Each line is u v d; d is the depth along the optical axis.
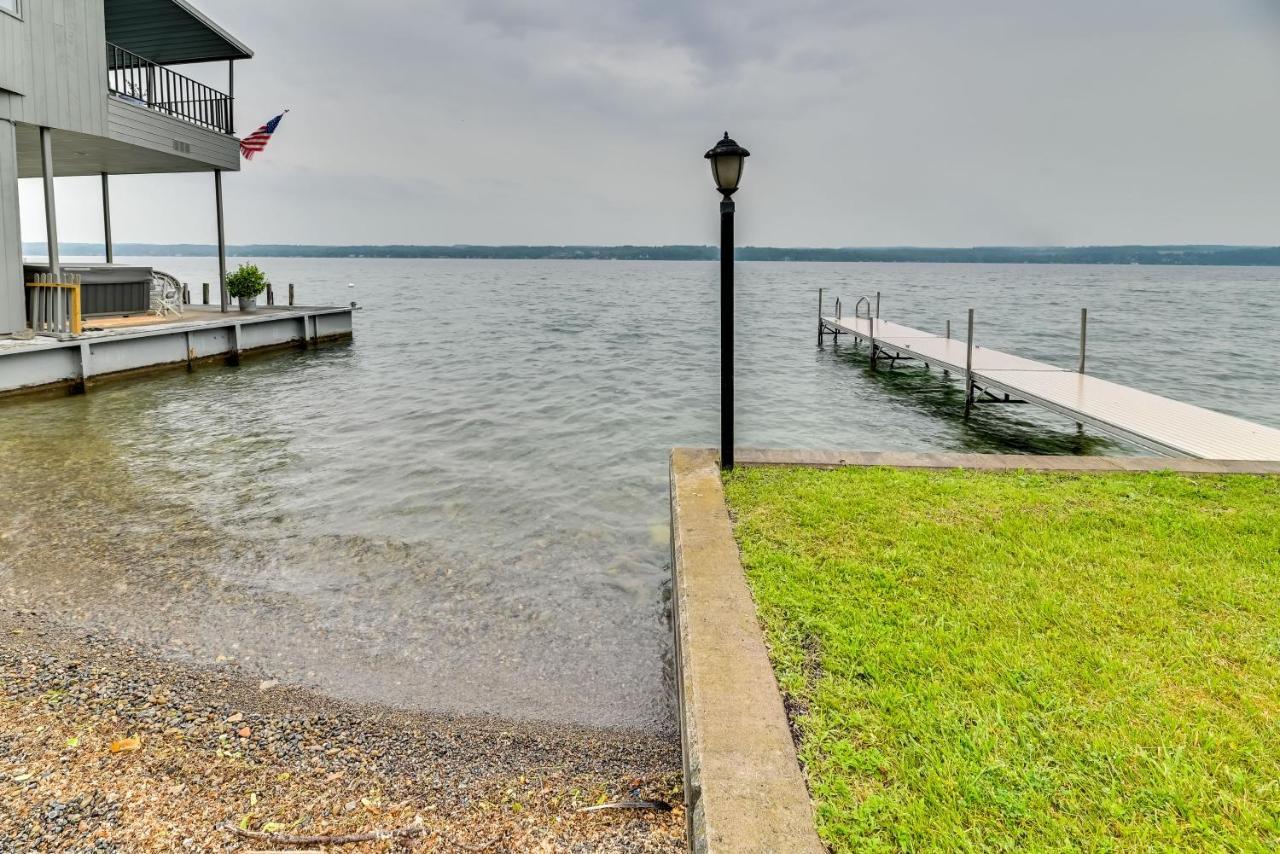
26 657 3.79
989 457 5.66
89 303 14.85
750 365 18.16
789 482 4.99
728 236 5.11
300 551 5.50
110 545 5.55
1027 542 3.82
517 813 2.61
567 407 12.19
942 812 1.86
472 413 11.44
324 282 76.88
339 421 10.62
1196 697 2.38
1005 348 20.52
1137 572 3.42
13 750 2.95
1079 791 1.94
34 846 2.38
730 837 1.73
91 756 2.93
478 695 3.54
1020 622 2.93
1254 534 3.91
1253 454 6.59
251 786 2.77
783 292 60.88
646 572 5.21
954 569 3.50
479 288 67.94
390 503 6.80
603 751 3.07
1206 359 18.22
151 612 4.40
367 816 2.59
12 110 11.32
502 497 7.07
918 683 2.47
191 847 2.38
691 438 10.16
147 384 13.33
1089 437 10.80
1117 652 2.67
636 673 3.78
